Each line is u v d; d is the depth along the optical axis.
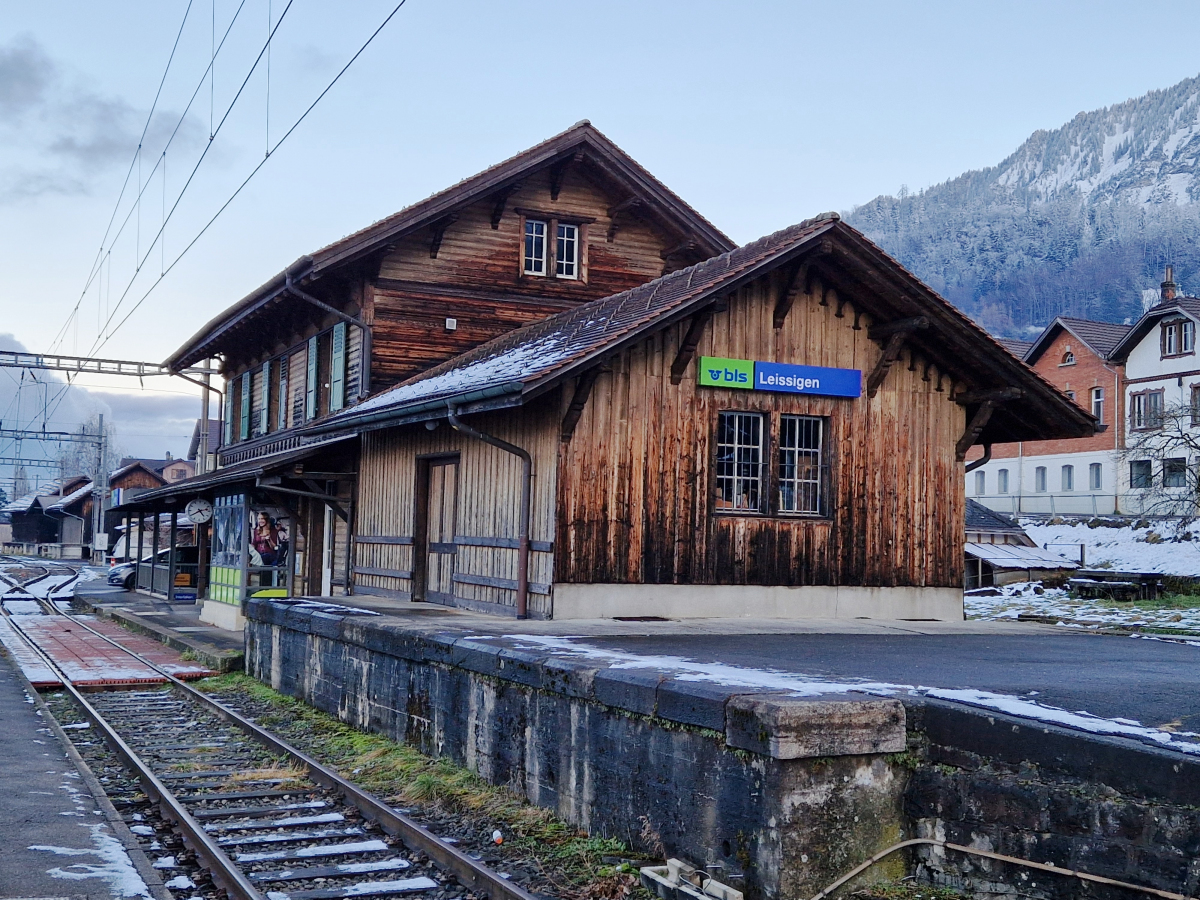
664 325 12.04
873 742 6.44
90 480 86.56
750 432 13.65
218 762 10.63
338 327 20.62
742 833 6.46
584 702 8.07
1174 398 46.62
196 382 31.98
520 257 20.31
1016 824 6.04
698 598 13.02
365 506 18.62
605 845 7.55
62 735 11.38
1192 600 25.81
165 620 24.16
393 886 6.92
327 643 13.25
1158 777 5.44
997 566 29.47
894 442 14.27
